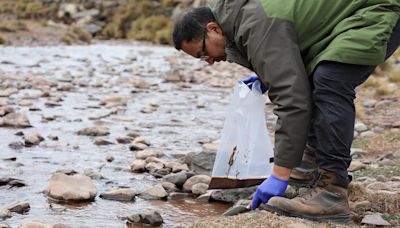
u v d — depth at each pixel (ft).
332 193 18.47
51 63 74.02
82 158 28.32
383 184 22.59
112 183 24.07
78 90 52.65
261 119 19.61
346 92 17.79
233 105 19.67
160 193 22.38
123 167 26.78
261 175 19.61
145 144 31.53
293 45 17.52
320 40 17.90
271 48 17.42
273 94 17.72
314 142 19.79
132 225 19.17
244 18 17.66
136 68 71.72
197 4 129.08
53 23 126.11
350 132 18.04
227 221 17.57
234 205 20.53
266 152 19.63
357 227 18.01
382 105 44.98
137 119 39.83
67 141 31.99
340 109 17.72
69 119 38.55
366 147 30.89
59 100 46.34
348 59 17.42
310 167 20.34
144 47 109.19
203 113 43.11
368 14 17.52
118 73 66.69
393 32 18.33
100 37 128.67
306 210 18.22
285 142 17.61
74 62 76.64
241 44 17.92
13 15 131.64
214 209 21.11
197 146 31.91
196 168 25.45
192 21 18.42
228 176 19.74
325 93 17.71
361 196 20.59
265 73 17.61
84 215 20.04
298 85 17.37
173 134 35.19
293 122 17.46
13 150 29.53
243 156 19.61
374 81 57.26
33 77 57.52
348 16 17.76
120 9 134.82
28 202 21.27
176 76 62.08
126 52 95.20
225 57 18.86
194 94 53.01
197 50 18.65
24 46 96.84
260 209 18.72
